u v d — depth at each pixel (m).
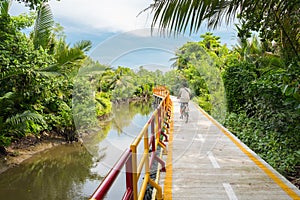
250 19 4.68
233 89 11.13
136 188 2.94
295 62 5.12
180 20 3.24
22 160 9.53
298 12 4.47
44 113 11.70
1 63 8.28
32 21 10.28
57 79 10.71
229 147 6.64
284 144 6.22
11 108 9.58
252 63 10.99
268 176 4.68
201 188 4.21
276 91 6.88
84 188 7.27
